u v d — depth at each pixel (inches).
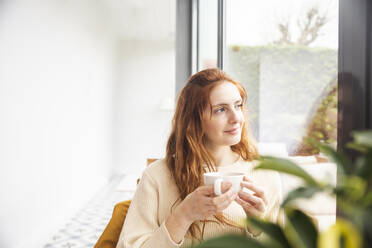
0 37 78.3
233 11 64.7
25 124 93.7
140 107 223.1
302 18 33.4
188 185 30.6
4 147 82.3
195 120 31.3
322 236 7.9
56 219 116.8
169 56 222.5
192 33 89.4
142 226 30.1
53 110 114.9
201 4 89.7
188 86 32.3
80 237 109.0
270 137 42.4
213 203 22.2
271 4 43.1
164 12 191.2
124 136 223.1
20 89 90.0
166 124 223.1
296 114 33.6
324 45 28.0
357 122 15.5
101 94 185.2
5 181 82.9
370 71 15.0
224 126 29.2
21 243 91.6
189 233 29.9
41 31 102.9
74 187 140.1
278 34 40.6
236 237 7.9
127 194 173.3
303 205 21.4
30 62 95.6
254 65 50.7
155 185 32.2
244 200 25.0
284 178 33.0
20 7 88.6
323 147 9.6
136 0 176.2
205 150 31.2
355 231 7.7
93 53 166.6
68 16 127.0
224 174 24.8
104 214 136.4
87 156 160.2
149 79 222.8
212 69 32.0
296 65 34.2
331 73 26.4
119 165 223.6
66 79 127.5
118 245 29.5
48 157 111.3
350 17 15.6
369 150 8.5
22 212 92.5
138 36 220.8
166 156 34.8
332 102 25.7
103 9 179.3
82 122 150.9
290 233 8.2
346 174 8.9
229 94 29.0
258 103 48.3
